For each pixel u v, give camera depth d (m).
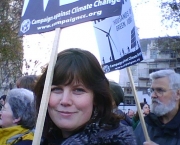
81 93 1.84
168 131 3.12
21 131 2.75
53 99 1.85
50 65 1.86
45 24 2.08
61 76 1.82
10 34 18.67
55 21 2.03
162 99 3.18
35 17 2.14
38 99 2.10
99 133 1.79
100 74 1.90
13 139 2.69
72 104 1.83
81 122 1.84
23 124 2.80
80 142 1.76
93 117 1.88
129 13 3.03
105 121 1.86
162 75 3.22
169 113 3.18
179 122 3.13
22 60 18.97
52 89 1.87
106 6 1.89
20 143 2.59
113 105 1.95
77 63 1.84
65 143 1.78
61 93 1.85
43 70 2.12
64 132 1.93
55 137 2.00
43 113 1.80
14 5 18.78
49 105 1.87
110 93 1.91
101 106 1.88
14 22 18.78
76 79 1.82
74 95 1.83
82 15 1.96
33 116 2.82
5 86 18.97
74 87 1.83
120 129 1.84
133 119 4.67
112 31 3.14
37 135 1.78
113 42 3.13
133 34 2.99
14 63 19.05
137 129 3.40
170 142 3.11
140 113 2.87
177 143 3.08
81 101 1.83
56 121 1.86
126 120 4.13
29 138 2.64
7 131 2.74
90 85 1.84
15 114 2.83
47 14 2.08
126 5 3.04
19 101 2.84
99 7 1.92
